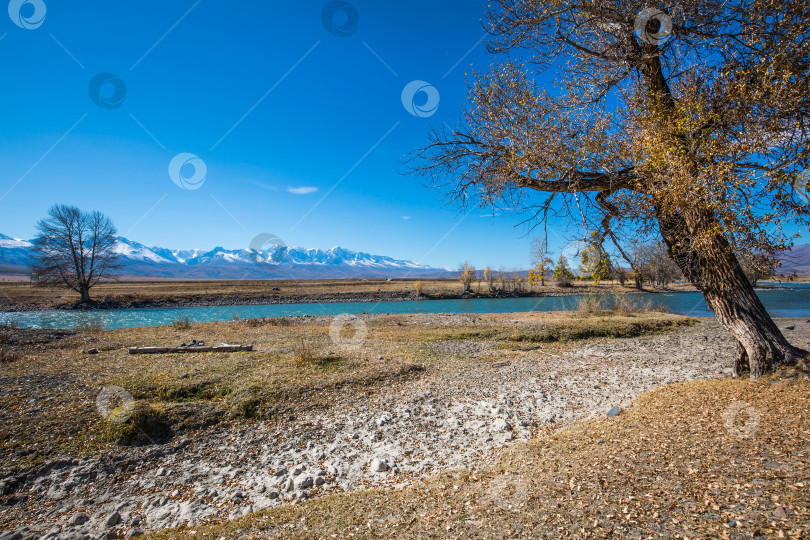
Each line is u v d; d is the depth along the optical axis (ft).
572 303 183.62
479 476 21.95
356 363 53.36
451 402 40.32
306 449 30.45
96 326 86.17
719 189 22.00
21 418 32.60
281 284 356.38
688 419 23.21
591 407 37.68
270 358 55.42
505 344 71.82
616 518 14.49
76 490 24.90
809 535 11.57
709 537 12.53
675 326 93.15
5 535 20.43
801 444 17.19
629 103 28.81
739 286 29.43
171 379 43.47
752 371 29.43
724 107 22.98
